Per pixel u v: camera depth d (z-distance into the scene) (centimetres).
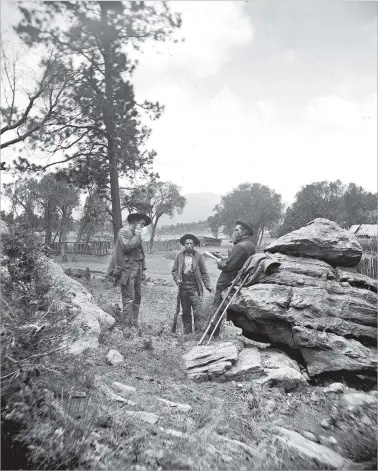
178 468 207
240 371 376
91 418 232
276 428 281
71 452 204
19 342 243
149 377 347
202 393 334
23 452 200
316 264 465
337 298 432
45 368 243
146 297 866
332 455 256
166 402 300
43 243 455
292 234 488
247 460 229
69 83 529
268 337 437
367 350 408
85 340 374
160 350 432
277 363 398
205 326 519
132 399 298
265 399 331
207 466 215
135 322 541
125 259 545
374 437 283
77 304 436
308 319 416
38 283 357
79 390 273
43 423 219
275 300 429
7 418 212
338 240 475
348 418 311
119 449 216
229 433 267
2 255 373
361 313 424
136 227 550
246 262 480
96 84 530
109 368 348
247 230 505
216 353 402
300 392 362
